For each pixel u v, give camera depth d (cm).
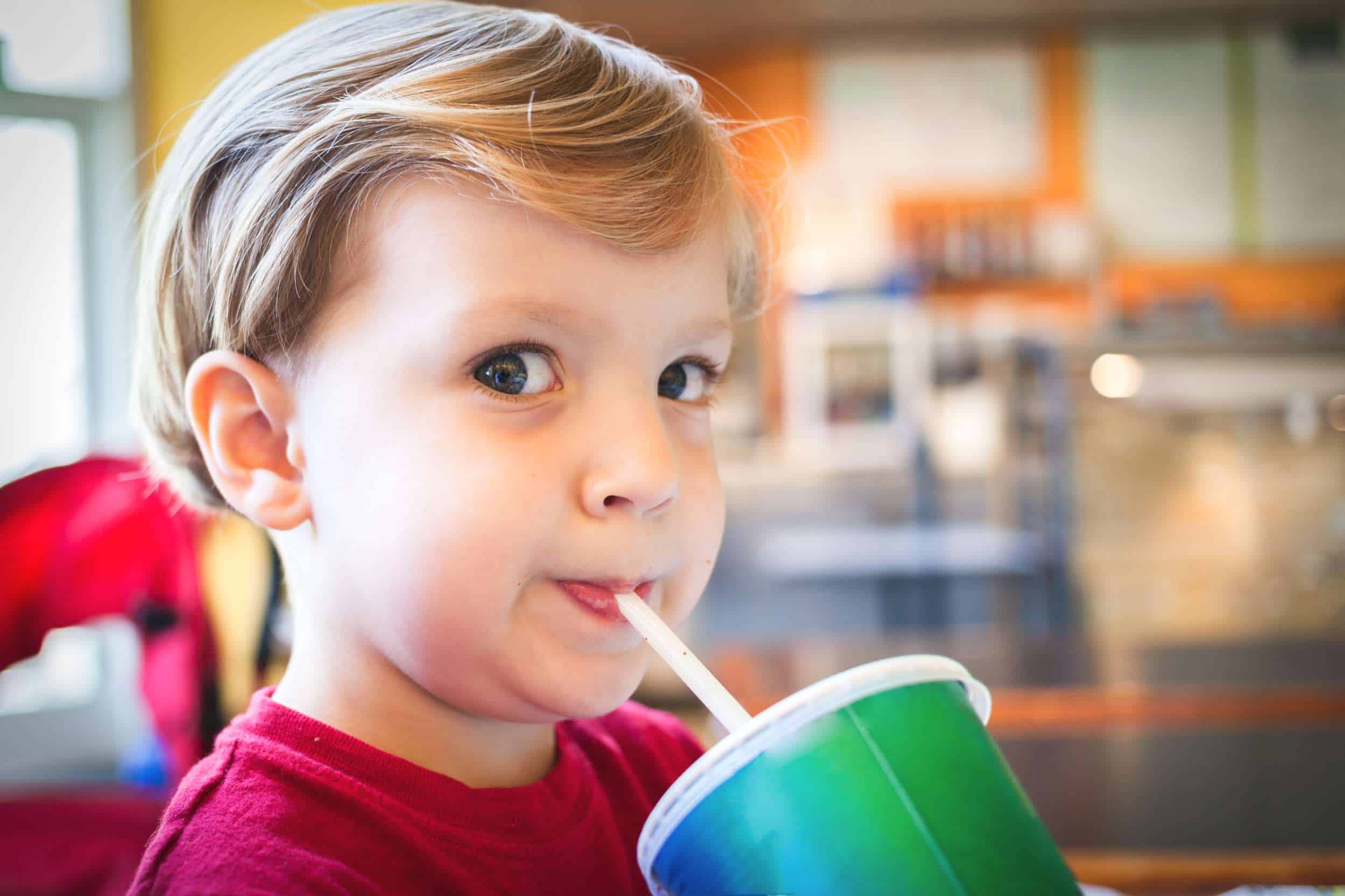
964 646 178
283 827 40
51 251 220
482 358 39
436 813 43
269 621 154
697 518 45
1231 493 358
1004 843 36
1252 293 473
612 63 45
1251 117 468
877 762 35
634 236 40
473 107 40
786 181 67
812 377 424
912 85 467
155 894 39
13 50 216
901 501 383
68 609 130
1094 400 361
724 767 36
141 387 50
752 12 429
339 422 40
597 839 49
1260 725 126
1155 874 87
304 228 40
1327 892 71
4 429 212
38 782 188
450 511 38
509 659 39
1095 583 359
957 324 425
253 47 226
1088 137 470
